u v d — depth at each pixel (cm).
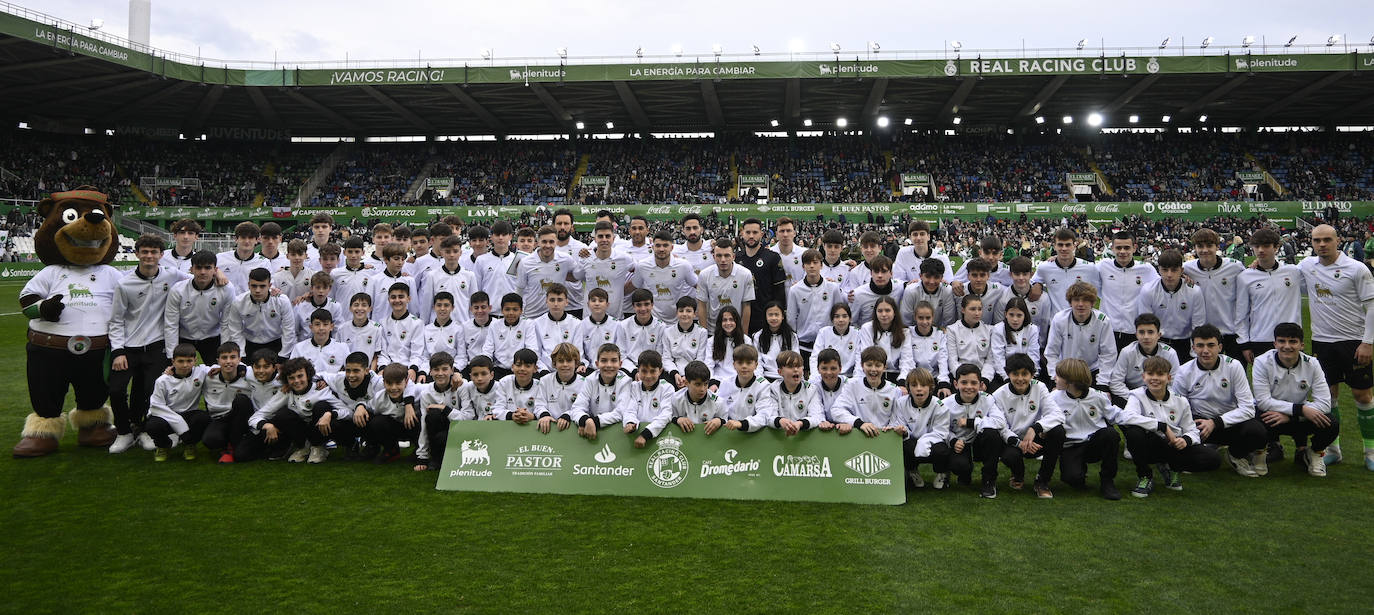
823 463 621
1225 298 778
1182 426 632
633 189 4109
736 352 672
